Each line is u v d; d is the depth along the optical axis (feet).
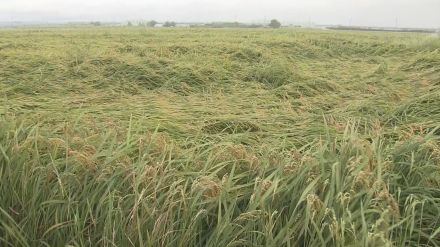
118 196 6.15
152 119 10.85
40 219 6.28
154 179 6.37
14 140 6.98
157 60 20.29
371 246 5.20
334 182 6.15
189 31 78.18
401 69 22.54
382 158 7.23
